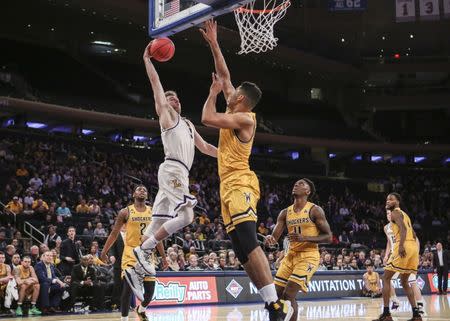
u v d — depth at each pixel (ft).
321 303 44.01
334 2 100.27
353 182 103.91
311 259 20.22
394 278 56.08
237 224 14.43
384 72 115.44
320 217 20.52
